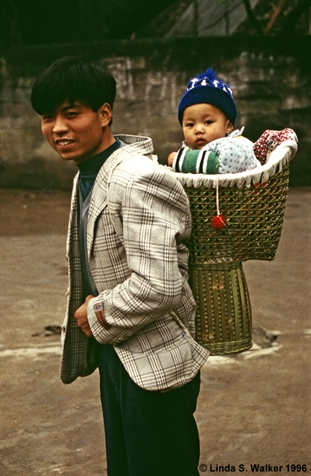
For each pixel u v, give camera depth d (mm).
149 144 2107
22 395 3852
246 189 2070
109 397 2182
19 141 10852
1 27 11102
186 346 2018
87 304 2029
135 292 1880
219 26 13906
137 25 11438
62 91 1935
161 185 1912
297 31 13945
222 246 2121
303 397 3752
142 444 2031
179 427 2029
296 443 3277
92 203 1999
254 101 10625
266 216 2115
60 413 3641
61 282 5957
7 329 4832
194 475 2064
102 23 11422
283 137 2307
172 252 1895
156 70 10523
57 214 9156
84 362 2299
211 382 3963
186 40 10453
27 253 7039
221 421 3510
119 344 2016
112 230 1967
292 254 6688
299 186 10742
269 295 5449
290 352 4348
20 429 3479
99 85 1964
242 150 2105
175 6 14641
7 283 5938
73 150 1991
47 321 4988
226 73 10547
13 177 10953
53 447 3303
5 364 4262
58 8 11562
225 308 2148
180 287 1907
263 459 3141
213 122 2504
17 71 10719
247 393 3816
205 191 2053
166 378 1964
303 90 10641
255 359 4262
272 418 3527
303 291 5539
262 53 10508
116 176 1936
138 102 10633
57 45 10602
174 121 10609
